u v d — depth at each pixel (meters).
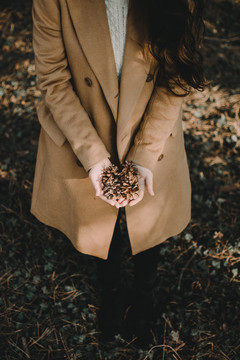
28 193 2.77
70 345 2.10
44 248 2.52
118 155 1.51
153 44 1.23
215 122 3.18
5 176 2.87
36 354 2.07
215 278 2.36
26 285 2.34
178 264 2.45
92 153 1.38
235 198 2.76
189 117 3.21
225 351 2.05
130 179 1.36
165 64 1.28
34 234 2.58
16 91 3.38
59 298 2.29
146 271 1.95
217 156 2.99
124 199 1.37
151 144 1.45
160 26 1.17
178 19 1.15
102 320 2.14
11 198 2.74
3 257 2.46
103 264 1.92
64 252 2.51
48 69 1.31
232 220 2.64
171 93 1.39
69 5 1.17
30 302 2.27
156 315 2.22
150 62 1.31
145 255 1.87
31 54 3.68
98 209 1.63
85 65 1.29
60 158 1.56
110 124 1.44
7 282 2.34
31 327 2.17
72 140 1.38
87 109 1.44
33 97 3.36
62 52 1.29
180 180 1.74
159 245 1.88
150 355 2.06
